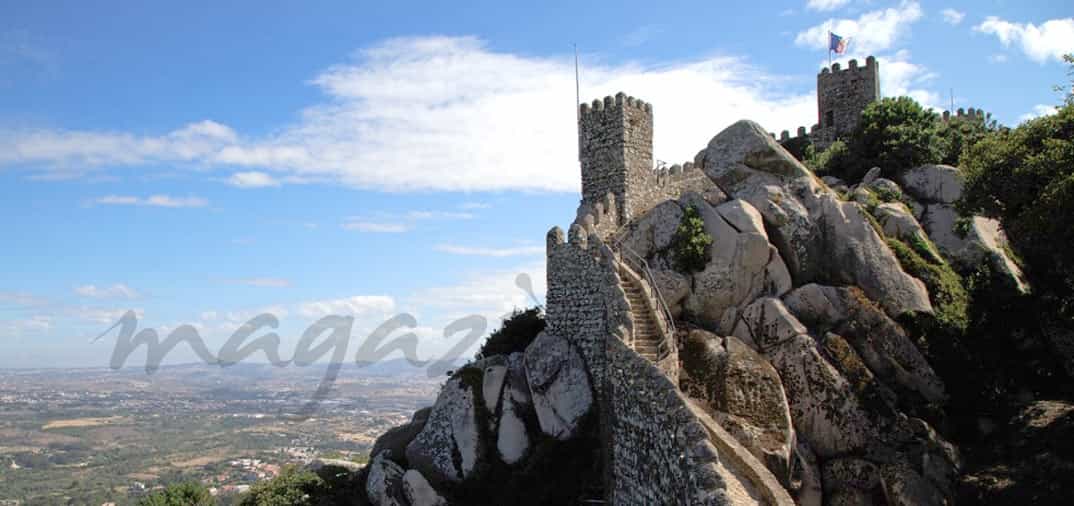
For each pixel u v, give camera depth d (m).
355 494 39.72
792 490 33.22
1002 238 44.78
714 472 17.48
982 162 36.91
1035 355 39.66
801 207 42.06
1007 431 35.69
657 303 37.28
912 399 36.97
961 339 38.94
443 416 37.97
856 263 40.22
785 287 39.78
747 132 45.34
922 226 45.88
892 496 33.19
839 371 36.31
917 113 53.78
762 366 35.62
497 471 35.47
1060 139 33.72
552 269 39.41
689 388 35.19
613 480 29.62
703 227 41.41
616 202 45.12
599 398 35.28
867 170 53.66
